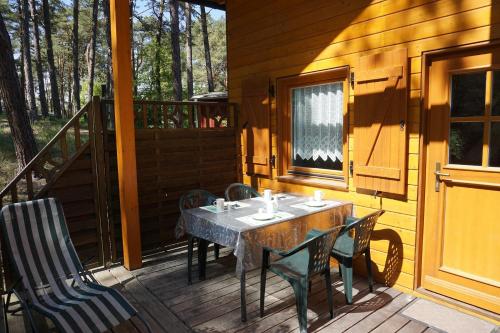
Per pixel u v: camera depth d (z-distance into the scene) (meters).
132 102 3.70
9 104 7.34
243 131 4.84
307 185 4.10
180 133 4.40
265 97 4.41
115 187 3.96
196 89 24.84
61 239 3.06
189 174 4.52
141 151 4.09
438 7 2.80
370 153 3.32
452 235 2.93
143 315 2.89
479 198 2.75
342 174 3.81
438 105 2.91
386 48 3.18
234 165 4.96
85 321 2.25
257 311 2.92
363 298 3.10
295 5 4.00
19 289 2.73
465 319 2.73
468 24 2.64
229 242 2.76
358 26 3.39
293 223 3.01
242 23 4.73
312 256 2.50
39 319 2.89
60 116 17.19
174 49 13.18
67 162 3.60
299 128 4.35
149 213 4.22
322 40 3.74
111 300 2.47
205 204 3.99
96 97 3.72
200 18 19.98
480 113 2.72
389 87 3.11
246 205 3.54
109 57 14.32
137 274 3.72
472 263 2.83
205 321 2.78
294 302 3.05
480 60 2.65
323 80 3.91
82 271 2.96
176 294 3.25
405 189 3.10
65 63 27.17
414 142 3.04
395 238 3.25
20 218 2.94
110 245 3.98
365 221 2.93
